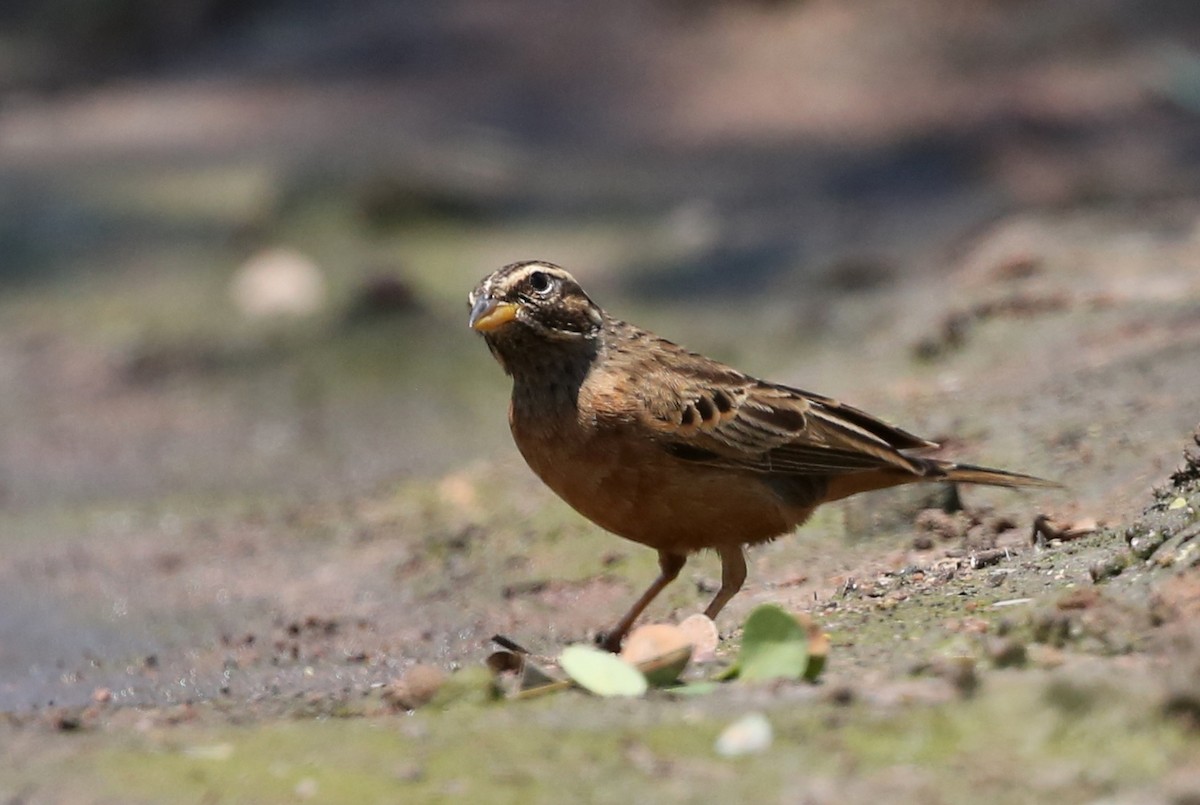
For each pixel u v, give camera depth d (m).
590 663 6.83
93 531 13.90
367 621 10.69
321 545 12.76
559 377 8.86
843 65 29.48
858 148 25.88
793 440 9.06
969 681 6.19
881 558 9.86
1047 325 14.12
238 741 6.29
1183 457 9.66
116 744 6.34
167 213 24.36
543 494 12.34
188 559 12.73
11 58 34.12
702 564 10.65
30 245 23.53
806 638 6.82
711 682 6.87
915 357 14.20
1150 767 5.54
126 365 19.39
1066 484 10.43
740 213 23.36
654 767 5.83
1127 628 6.75
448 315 20.00
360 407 17.75
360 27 33.56
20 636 10.93
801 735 5.98
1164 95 26.06
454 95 30.08
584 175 25.80
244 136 28.42
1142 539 8.12
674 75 30.20
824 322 17.91
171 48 34.62
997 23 29.67
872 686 6.45
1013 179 23.03
